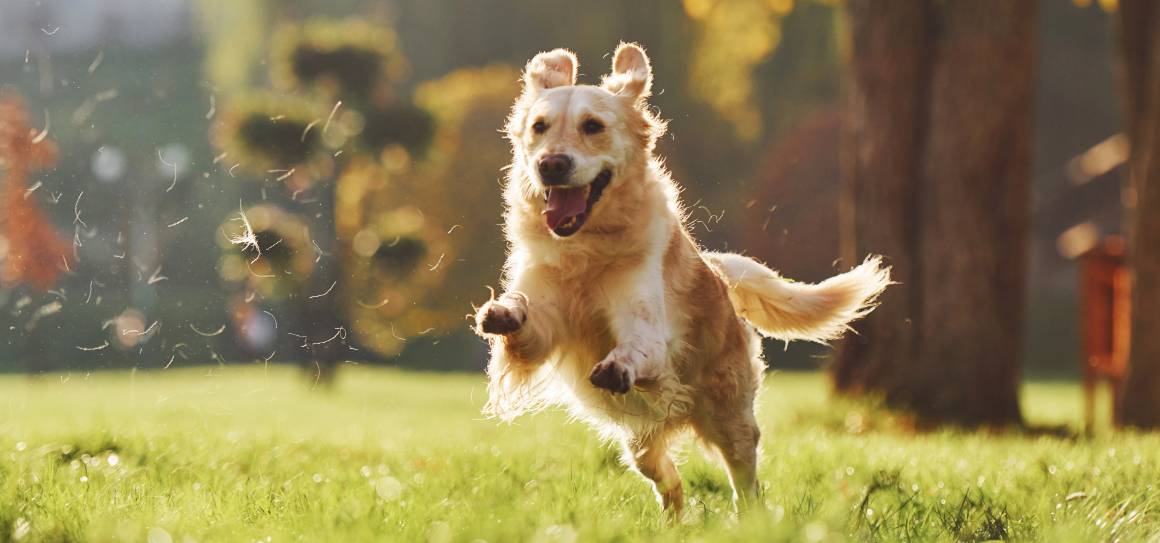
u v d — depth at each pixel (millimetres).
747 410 6098
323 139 26969
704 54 40344
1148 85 13938
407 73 45594
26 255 23875
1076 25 48469
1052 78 48594
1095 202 43031
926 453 7953
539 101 5676
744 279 6605
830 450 7812
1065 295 43656
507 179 5969
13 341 27297
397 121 28719
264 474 6734
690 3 24203
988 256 14062
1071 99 48656
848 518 5043
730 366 6016
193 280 31156
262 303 32219
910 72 14461
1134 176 14250
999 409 14109
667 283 5664
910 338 14398
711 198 41375
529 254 5621
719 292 6055
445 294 37406
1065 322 42688
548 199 5457
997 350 14117
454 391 25672
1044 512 5367
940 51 14312
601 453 7156
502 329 5180
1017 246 14203
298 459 7379
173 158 21781
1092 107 48531
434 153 29844
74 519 4719
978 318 14070
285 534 4516
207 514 5066
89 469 6148
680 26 40469
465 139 38344
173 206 29422
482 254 37969
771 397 17562
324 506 5027
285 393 24141
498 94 39375
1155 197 13812
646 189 5680
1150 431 13336
